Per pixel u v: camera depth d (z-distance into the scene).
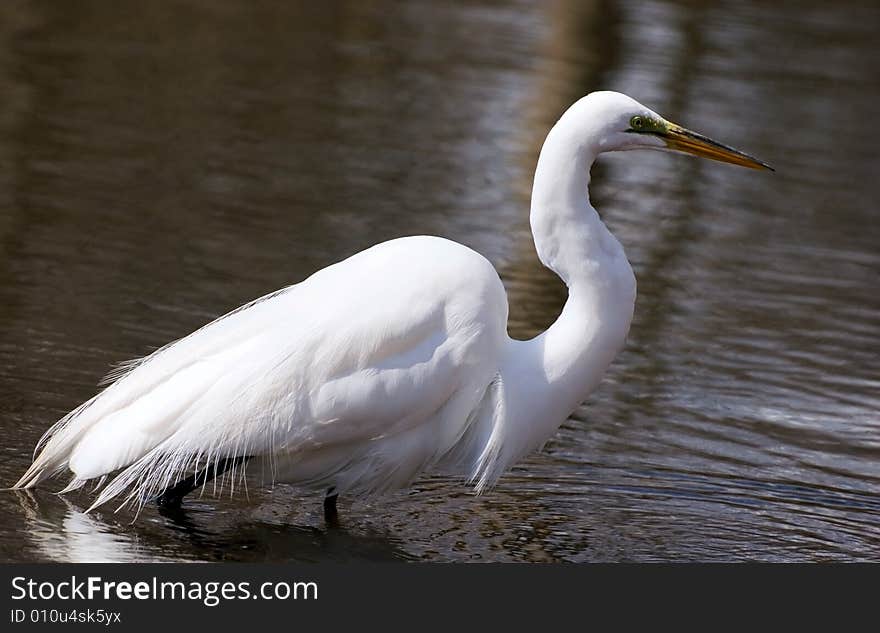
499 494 10.04
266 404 8.73
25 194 15.42
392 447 9.06
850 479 10.73
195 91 20.44
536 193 9.26
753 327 13.99
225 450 8.80
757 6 31.81
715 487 10.40
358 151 18.48
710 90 23.55
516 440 9.32
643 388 12.22
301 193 16.53
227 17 25.62
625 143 9.21
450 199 16.92
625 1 29.81
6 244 13.87
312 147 18.47
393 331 8.78
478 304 8.92
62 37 22.53
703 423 11.56
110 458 8.76
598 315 9.27
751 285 15.28
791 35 29.00
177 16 25.17
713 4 31.27
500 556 9.05
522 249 15.43
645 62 24.91
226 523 9.21
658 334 13.57
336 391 8.76
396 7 28.09
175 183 16.42
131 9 25.25
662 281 15.09
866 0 34.03
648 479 10.45
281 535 9.12
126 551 8.67
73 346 11.63
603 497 10.09
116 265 13.66
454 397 9.05
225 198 16.09
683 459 10.85
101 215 15.06
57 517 9.00
